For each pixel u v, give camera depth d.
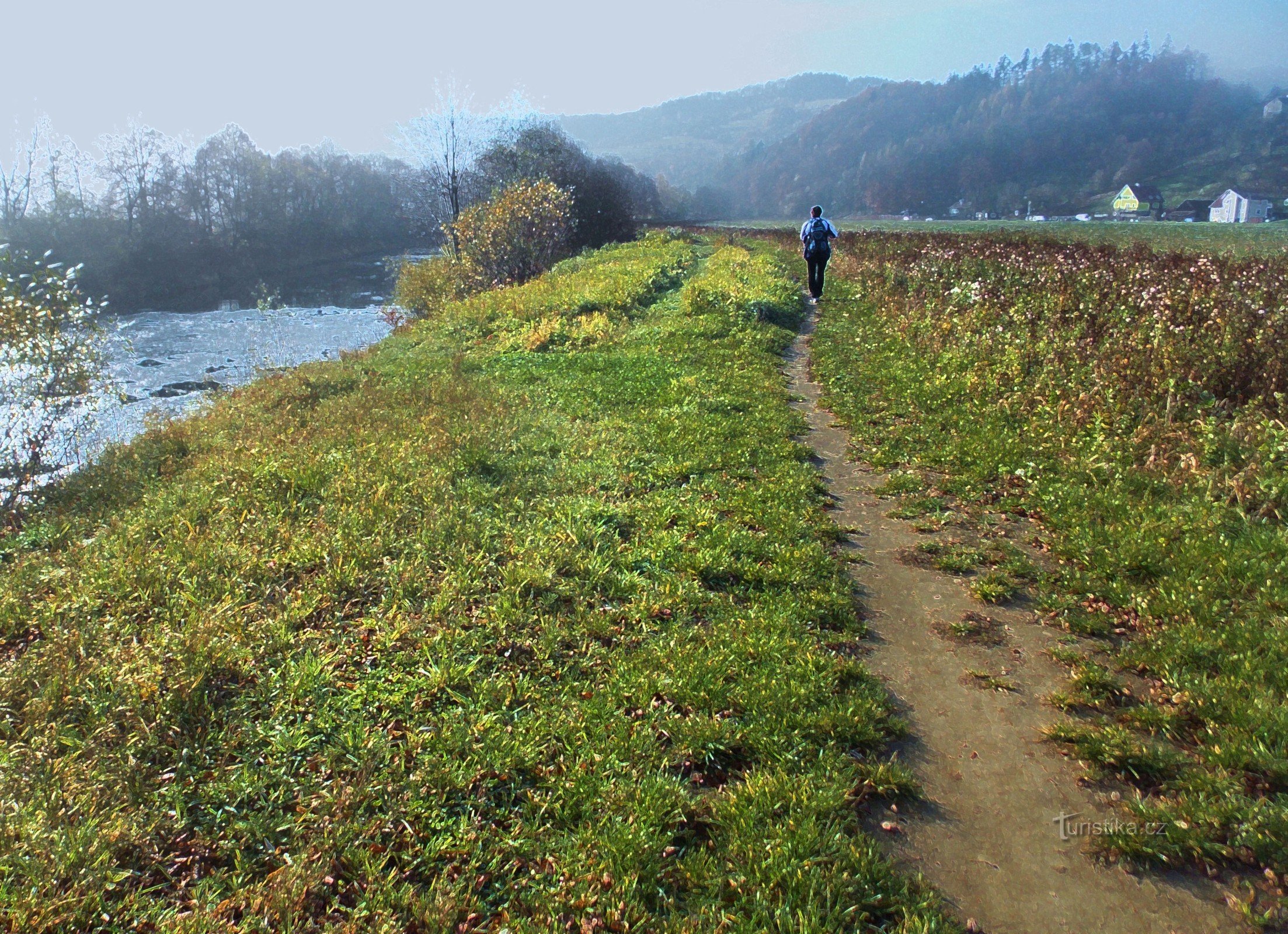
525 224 27.55
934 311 15.91
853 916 3.47
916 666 5.38
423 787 4.14
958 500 8.03
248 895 3.55
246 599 5.95
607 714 4.74
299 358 24.69
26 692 4.84
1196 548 6.31
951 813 4.11
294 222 75.56
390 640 5.33
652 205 116.69
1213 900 3.53
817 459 9.39
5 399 9.34
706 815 4.05
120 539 7.00
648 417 10.59
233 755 4.39
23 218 50.97
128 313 39.31
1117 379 9.90
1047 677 5.21
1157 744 4.50
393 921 3.40
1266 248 34.69
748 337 15.33
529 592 6.05
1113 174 180.50
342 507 7.34
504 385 12.86
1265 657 4.96
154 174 60.88
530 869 3.75
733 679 5.12
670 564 6.57
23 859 3.58
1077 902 3.56
